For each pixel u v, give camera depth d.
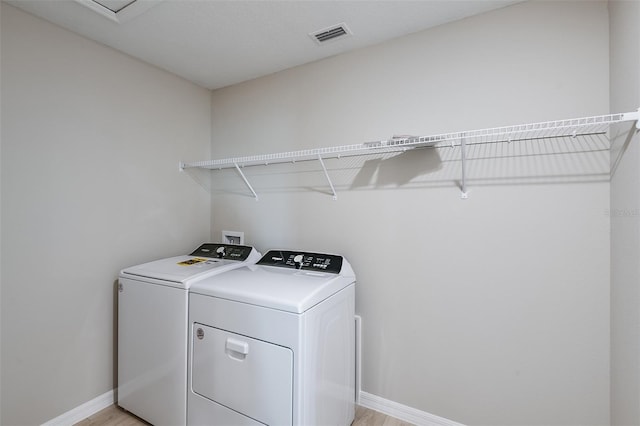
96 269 1.81
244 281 1.53
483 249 1.53
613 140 1.24
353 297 1.74
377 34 1.73
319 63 2.03
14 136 1.48
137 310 1.71
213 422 1.42
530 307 1.43
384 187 1.80
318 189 2.03
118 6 1.49
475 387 1.56
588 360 1.32
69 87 1.68
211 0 1.43
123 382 1.78
